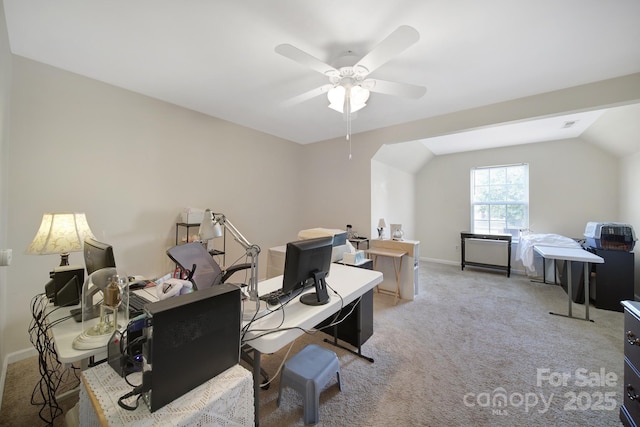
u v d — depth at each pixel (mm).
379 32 1650
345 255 2654
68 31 1656
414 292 3545
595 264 3184
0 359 1680
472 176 5332
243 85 2391
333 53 1873
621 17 1507
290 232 4422
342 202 4191
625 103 2252
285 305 1470
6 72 1667
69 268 1495
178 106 2881
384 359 2104
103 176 2357
